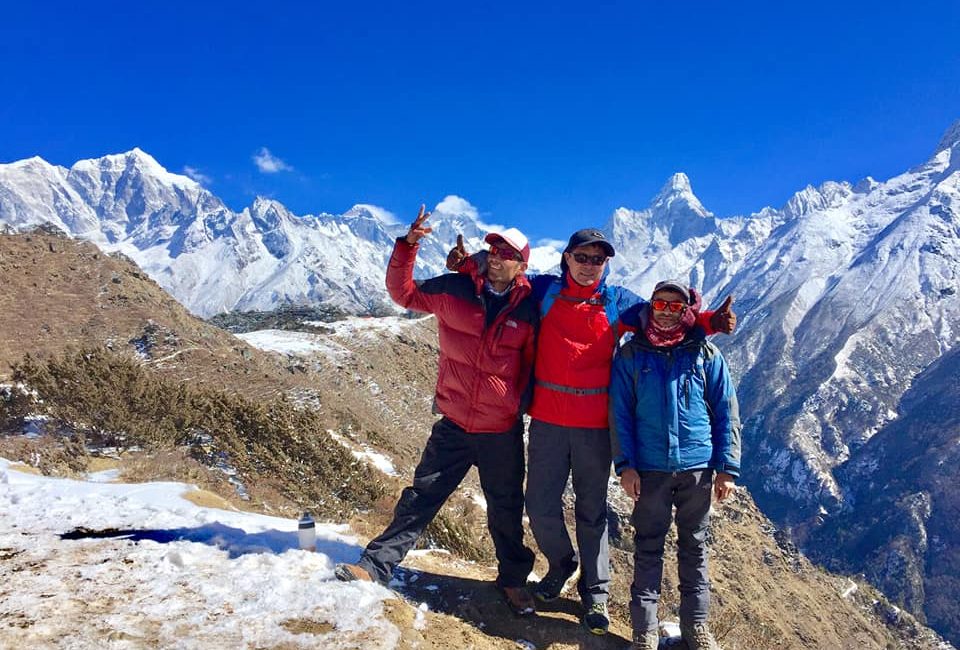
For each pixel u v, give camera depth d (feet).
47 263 124.88
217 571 16.25
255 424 56.03
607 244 16.67
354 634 13.91
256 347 145.38
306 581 15.87
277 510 41.96
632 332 17.28
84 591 14.32
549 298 17.56
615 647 17.75
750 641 29.35
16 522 19.26
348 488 52.13
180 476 41.63
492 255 17.17
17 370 54.13
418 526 17.70
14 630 12.20
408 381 181.78
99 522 19.79
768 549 148.87
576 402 17.29
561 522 18.07
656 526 17.06
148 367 96.94
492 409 17.40
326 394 119.85
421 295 17.57
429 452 18.22
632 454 16.78
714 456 16.97
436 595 18.35
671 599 42.22
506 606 18.25
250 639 13.14
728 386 16.94
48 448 41.60
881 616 187.42
